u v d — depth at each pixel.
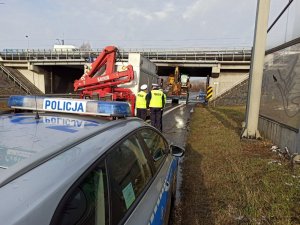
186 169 5.70
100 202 1.49
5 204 1.07
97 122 2.32
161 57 36.16
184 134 10.20
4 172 1.30
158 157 3.08
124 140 2.12
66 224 1.18
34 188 1.19
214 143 7.95
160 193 2.43
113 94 13.12
